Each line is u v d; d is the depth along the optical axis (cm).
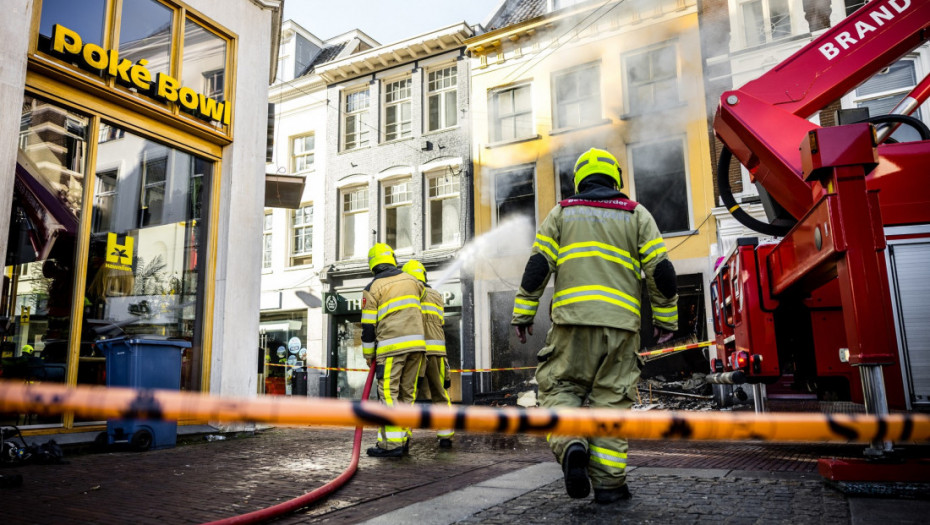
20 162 543
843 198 299
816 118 1198
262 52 763
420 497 336
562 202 320
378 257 534
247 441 609
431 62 1717
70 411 88
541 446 568
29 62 524
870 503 273
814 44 468
